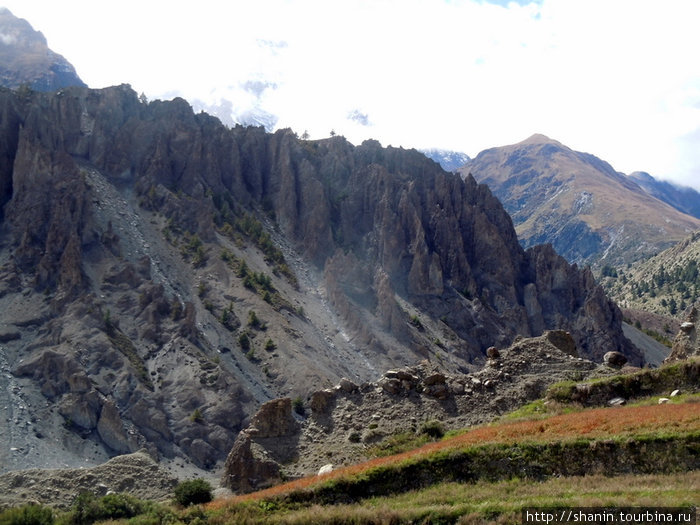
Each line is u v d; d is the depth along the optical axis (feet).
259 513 126.62
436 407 169.68
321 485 131.54
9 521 126.62
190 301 514.68
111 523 126.41
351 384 178.70
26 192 546.67
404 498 125.59
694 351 176.65
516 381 176.35
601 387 162.91
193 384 419.54
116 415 378.12
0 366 404.57
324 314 578.66
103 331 443.32
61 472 161.27
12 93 623.36
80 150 631.97
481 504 114.73
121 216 574.56
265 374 463.83
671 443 123.13
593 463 124.88
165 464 367.86
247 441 157.58
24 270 493.77
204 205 606.55
